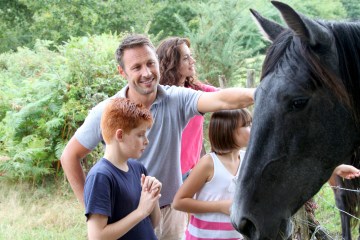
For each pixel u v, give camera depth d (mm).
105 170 2223
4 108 7602
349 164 2303
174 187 2887
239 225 2029
